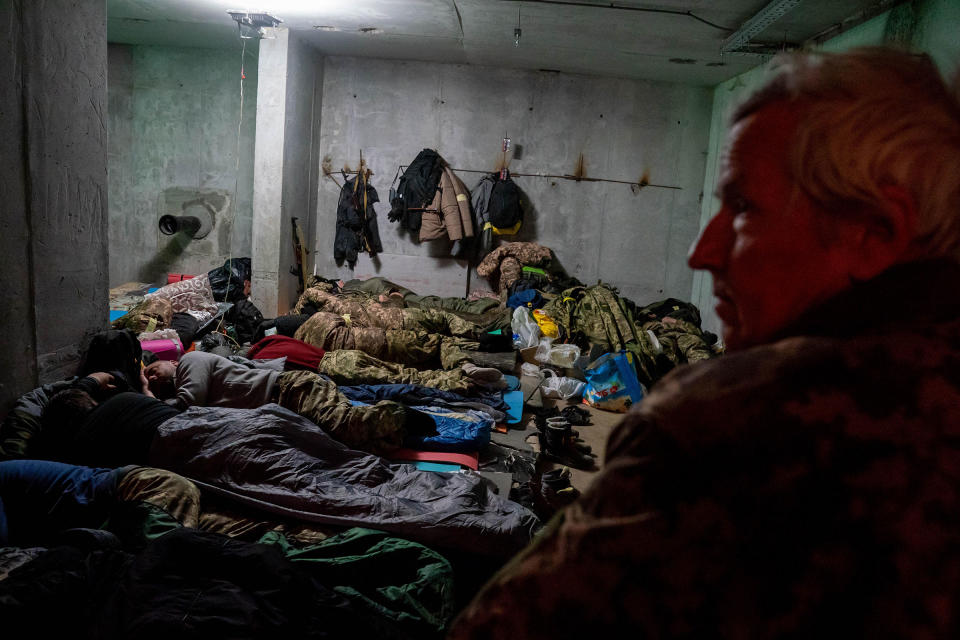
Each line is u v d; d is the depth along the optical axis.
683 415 0.34
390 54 7.13
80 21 3.15
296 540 2.28
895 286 0.37
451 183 7.24
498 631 0.35
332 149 7.48
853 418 0.31
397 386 3.90
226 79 7.39
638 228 7.71
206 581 1.78
